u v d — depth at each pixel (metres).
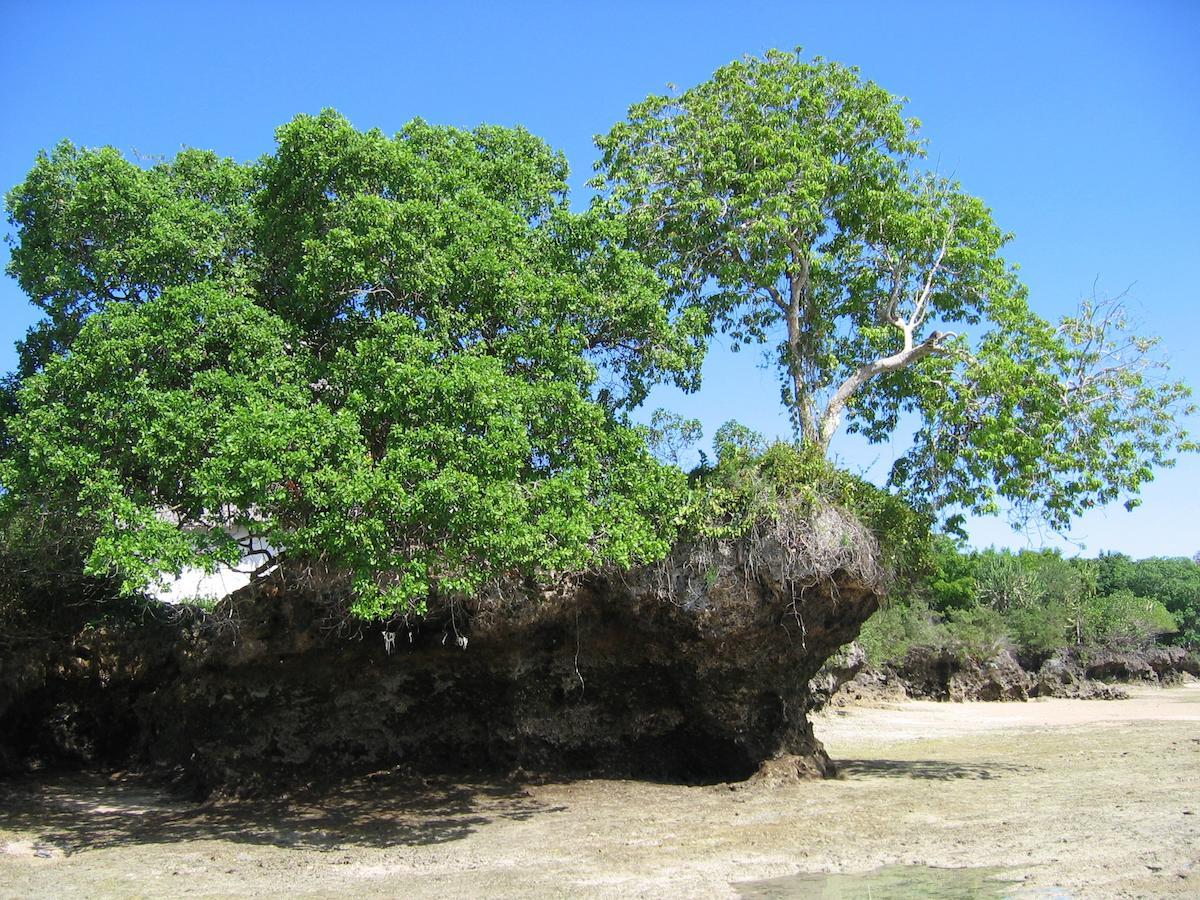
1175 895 12.37
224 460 14.39
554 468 17.67
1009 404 23.06
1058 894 12.74
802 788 22.33
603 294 19.73
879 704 52.94
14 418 16.58
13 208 19.75
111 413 15.75
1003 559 78.62
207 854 16.47
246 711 21.95
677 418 21.73
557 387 17.14
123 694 25.17
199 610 24.25
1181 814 18.00
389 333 16.05
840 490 22.28
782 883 13.98
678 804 20.66
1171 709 51.66
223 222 18.31
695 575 21.52
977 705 55.34
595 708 24.02
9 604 22.73
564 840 17.30
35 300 20.00
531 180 21.48
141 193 18.34
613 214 23.23
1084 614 73.44
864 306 25.39
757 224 22.58
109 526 15.10
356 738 23.20
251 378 16.06
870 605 23.28
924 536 24.98
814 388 24.98
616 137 25.16
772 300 25.84
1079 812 18.64
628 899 13.28
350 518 14.79
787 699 23.67
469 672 23.23
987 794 21.33
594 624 22.67
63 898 13.71
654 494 19.00
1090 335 24.06
